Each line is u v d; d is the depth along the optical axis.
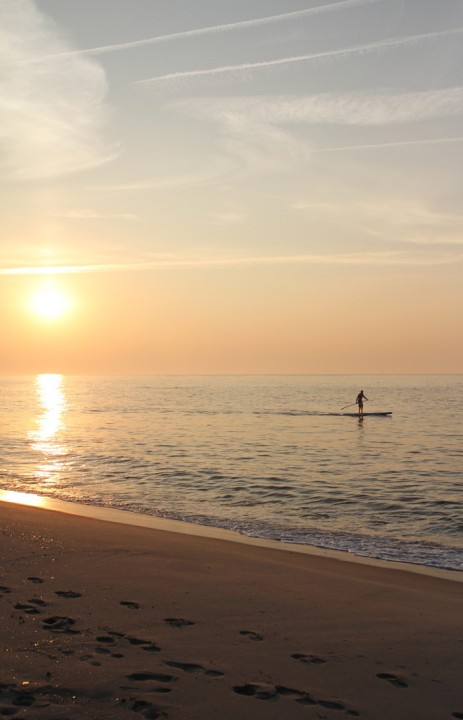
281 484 22.00
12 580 8.87
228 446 35.12
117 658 6.20
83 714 5.04
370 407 81.25
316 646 6.82
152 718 5.04
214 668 6.09
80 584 8.81
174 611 7.80
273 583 9.48
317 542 13.53
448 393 134.25
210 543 12.45
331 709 5.36
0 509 15.01
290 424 52.50
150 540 12.20
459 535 14.51
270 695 5.56
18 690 5.41
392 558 12.12
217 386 196.25
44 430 45.84
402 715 5.31
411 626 7.61
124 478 23.03
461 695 5.70
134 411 71.56
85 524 13.53
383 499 19.31
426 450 34.00
